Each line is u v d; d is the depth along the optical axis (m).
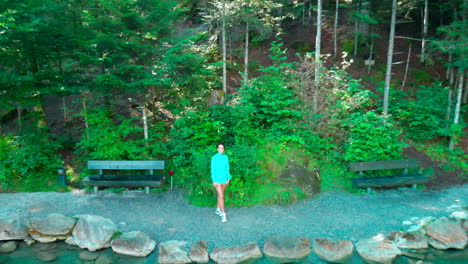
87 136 8.51
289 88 10.62
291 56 15.66
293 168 7.96
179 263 5.01
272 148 8.55
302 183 7.68
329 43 16.55
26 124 8.42
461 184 8.59
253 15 12.45
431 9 16.73
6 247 5.52
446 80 14.12
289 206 6.95
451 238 5.57
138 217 6.47
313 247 5.38
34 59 7.71
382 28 18.27
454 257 5.21
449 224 5.82
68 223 5.92
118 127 8.55
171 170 8.16
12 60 7.12
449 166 9.43
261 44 16.69
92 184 7.52
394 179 7.91
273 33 17.34
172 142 8.55
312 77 12.60
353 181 7.81
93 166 7.85
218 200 6.39
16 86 7.38
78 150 8.79
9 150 8.25
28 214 6.48
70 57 8.03
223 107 8.79
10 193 7.63
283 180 7.60
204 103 10.09
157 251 5.33
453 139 10.13
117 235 5.67
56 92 8.17
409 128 11.39
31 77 6.98
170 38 8.45
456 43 9.38
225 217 6.28
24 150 7.96
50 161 8.29
